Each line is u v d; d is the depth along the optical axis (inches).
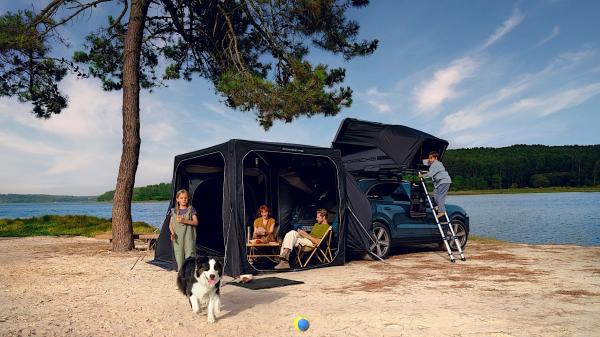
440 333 185.0
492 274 321.4
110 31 659.4
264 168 461.7
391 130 432.5
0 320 213.8
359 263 392.2
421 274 327.9
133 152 522.6
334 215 419.5
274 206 458.3
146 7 539.8
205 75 711.7
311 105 559.5
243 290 282.4
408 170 424.5
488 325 194.2
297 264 380.8
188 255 284.4
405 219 422.3
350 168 462.9
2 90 637.3
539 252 446.0
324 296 259.9
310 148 378.9
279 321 208.2
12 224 1000.9
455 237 393.7
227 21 619.8
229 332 193.0
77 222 1034.1
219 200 449.4
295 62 595.5
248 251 386.3
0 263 414.9
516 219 1328.7
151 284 309.9
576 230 935.0
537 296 248.7
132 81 526.0
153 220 1792.6
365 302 241.9
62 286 302.7
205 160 435.5
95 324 207.2
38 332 194.1
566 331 184.5
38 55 600.7
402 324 198.5
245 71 589.3
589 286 274.8
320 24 618.2
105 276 343.6
